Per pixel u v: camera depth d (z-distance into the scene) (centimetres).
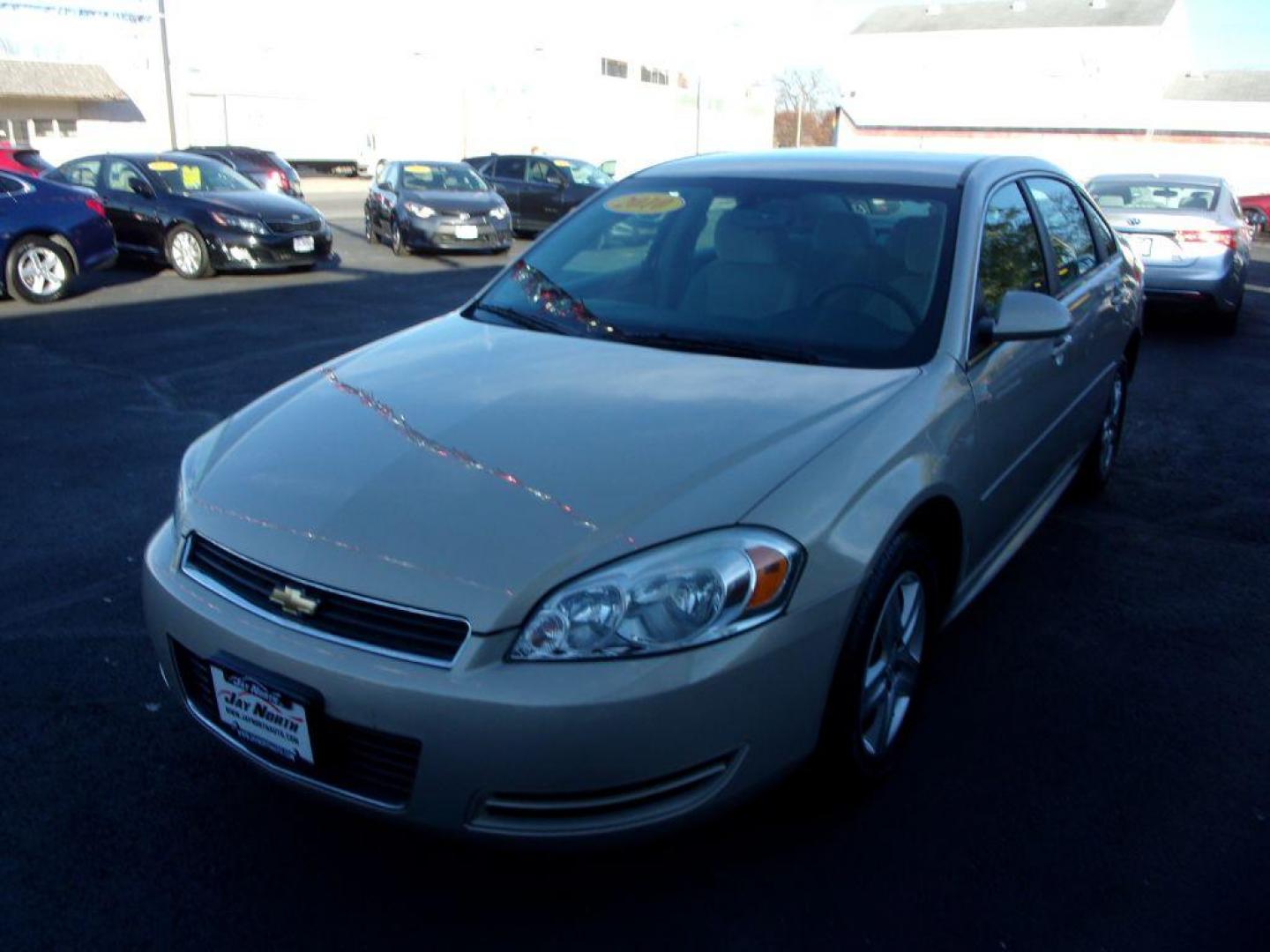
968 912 251
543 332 345
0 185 1060
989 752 316
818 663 242
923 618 299
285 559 238
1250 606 420
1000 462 336
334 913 249
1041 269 399
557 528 230
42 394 710
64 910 248
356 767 231
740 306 341
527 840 225
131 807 285
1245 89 5744
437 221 1569
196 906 251
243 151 2409
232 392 723
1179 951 240
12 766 301
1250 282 1581
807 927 246
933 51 6353
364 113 4500
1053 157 5509
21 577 423
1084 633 394
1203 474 591
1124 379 546
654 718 218
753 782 238
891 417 278
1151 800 295
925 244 342
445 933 244
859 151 420
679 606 222
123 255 1348
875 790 294
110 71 3997
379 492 247
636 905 252
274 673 232
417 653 222
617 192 413
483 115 4891
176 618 252
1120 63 5734
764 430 264
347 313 1059
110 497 516
